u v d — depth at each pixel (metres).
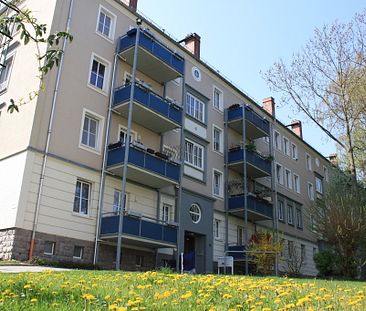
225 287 6.57
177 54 22.09
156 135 21.80
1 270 11.18
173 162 20.14
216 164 26.11
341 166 27.19
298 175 38.41
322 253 24.98
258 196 26.95
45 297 5.08
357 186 23.81
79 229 16.64
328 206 23.78
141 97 19.19
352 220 22.11
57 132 16.70
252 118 28.36
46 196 15.75
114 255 17.86
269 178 32.69
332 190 24.88
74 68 18.03
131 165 17.77
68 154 16.92
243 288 6.31
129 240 17.50
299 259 31.50
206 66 27.05
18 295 5.04
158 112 19.92
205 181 24.47
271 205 28.38
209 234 23.30
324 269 24.34
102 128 18.67
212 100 27.30
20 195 14.99
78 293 5.45
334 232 22.56
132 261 18.62
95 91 18.80
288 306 4.75
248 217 27.52
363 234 22.03
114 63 20.11
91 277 7.98
